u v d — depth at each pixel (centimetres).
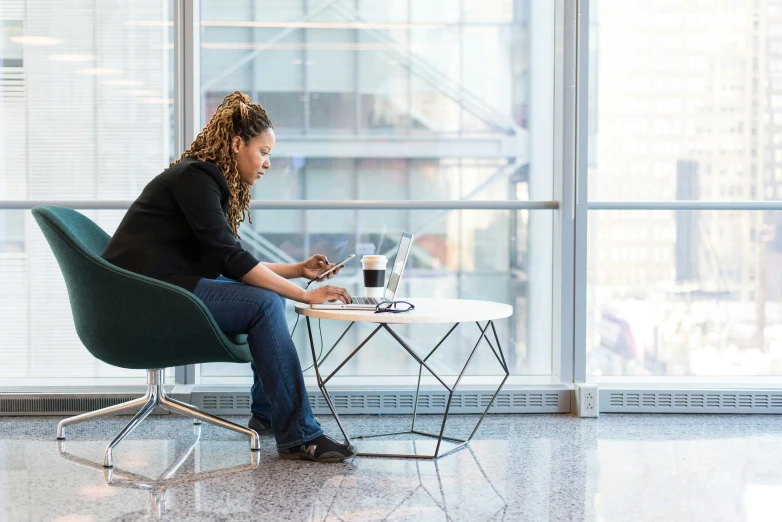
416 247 366
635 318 371
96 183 345
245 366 354
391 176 369
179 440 277
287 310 368
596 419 314
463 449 265
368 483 224
